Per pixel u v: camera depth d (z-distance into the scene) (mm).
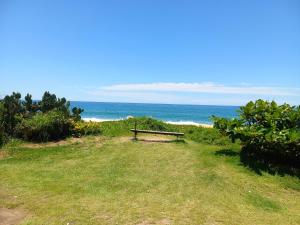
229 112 117188
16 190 8852
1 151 13180
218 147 14352
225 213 7906
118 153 13062
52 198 8344
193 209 7973
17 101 15906
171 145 14406
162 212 7680
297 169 11422
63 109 16938
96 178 10109
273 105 12617
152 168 11242
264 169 11336
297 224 7703
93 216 7309
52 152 13188
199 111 122000
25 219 7086
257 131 11891
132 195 8727
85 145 14258
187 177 10398
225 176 10609
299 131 11820
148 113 99812
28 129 14633
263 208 8539
